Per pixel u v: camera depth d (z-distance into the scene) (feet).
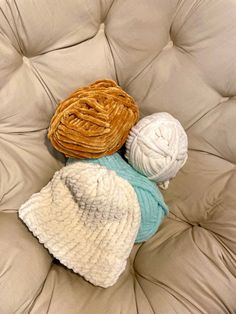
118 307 2.21
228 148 2.50
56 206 2.35
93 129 2.17
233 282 2.27
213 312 2.25
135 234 2.33
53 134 2.25
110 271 2.28
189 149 2.61
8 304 2.12
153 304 2.23
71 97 2.27
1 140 2.41
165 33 2.36
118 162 2.38
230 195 2.46
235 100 2.45
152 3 2.20
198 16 2.24
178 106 2.48
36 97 2.36
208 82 2.41
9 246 2.23
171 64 2.41
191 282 2.28
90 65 2.35
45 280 2.30
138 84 2.48
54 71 2.33
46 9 2.10
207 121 2.51
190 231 2.51
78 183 2.21
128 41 2.32
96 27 2.31
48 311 2.16
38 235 2.31
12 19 2.10
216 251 2.34
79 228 2.34
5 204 2.44
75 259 2.30
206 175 2.56
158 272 2.37
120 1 2.23
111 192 2.20
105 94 2.23
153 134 2.24
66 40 2.25
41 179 2.53
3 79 2.23
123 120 2.25
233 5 2.17
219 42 2.25
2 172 2.41
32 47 2.25
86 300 2.22
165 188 2.61
